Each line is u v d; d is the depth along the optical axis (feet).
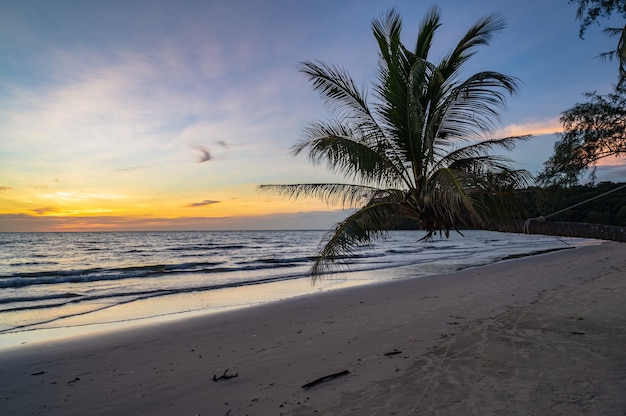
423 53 19.03
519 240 200.34
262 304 36.32
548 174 26.81
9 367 19.30
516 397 12.14
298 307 34.01
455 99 17.13
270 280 58.54
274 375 16.10
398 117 18.20
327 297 39.01
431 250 122.72
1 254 116.78
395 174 18.79
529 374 13.94
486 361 15.67
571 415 10.71
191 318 31.04
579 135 26.09
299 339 22.16
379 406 12.28
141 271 71.26
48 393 15.66
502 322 22.36
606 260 59.72
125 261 95.45
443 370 15.02
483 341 18.57
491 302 29.76
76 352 21.94
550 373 13.87
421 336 20.51
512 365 14.99
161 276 64.18
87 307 39.40
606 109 25.05
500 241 189.37
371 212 18.44
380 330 22.81
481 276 49.78
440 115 18.66
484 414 11.22
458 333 20.49
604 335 18.16
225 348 21.34
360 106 20.49
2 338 27.30
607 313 22.68
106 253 122.21
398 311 28.94
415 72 16.34
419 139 17.98
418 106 16.75
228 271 71.15
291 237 265.54
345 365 16.60
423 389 13.34
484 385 13.26
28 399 15.11
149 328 27.94
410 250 123.03
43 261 95.45
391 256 99.09
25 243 175.63
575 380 13.07
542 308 25.62
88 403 14.49
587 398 11.65
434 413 11.53
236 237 262.47
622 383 12.51
